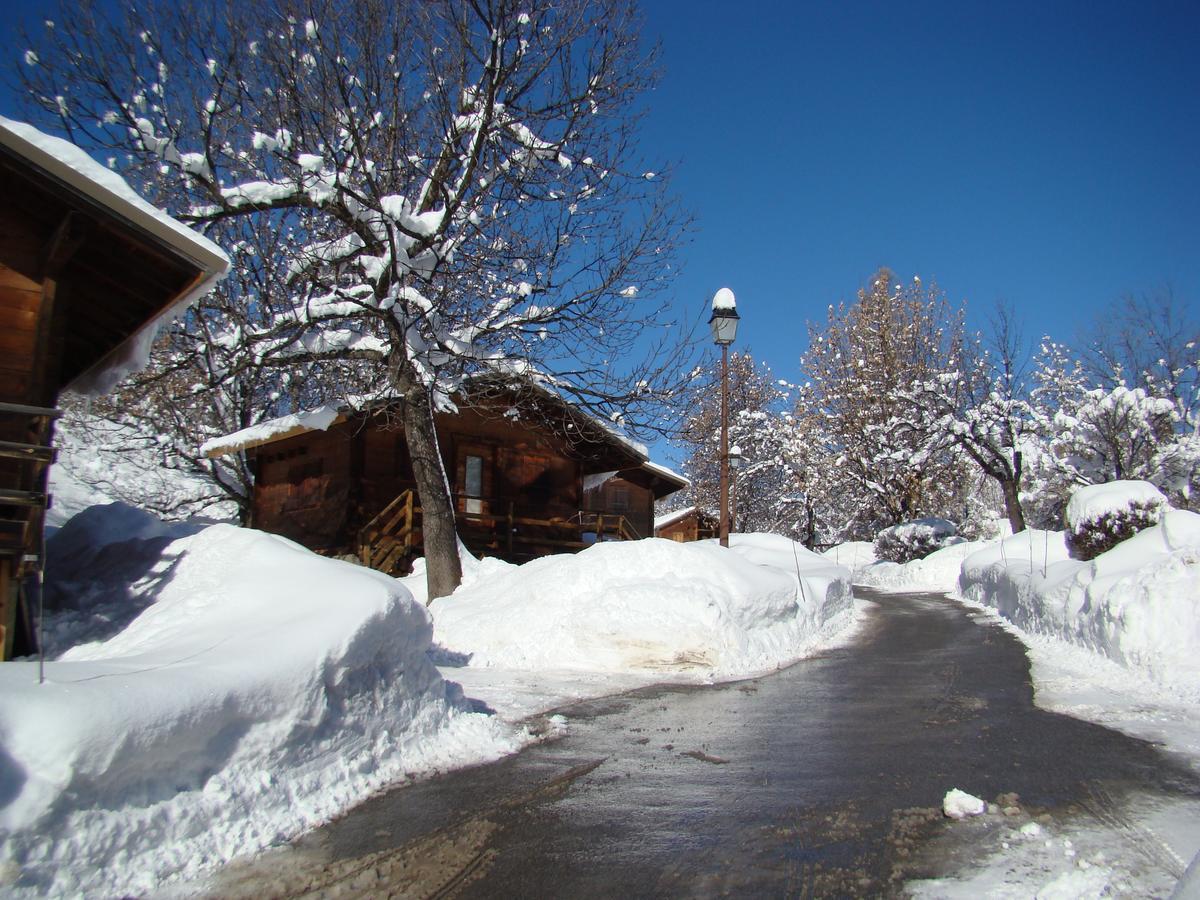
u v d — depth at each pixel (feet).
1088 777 19.15
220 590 22.74
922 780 19.15
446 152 45.60
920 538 106.83
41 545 22.76
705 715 26.73
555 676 33.68
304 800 16.87
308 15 43.98
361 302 41.68
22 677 14.58
